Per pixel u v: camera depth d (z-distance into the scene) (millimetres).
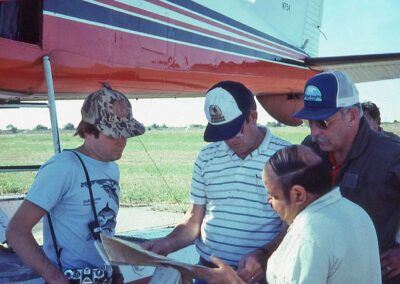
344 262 1743
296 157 1816
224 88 2486
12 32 4125
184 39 5617
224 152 2637
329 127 2293
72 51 4422
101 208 2367
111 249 1967
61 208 2326
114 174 2467
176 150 24672
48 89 3955
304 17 9141
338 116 2273
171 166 17500
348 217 1786
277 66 7449
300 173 1789
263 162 2551
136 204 10148
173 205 10086
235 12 6504
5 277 2537
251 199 2574
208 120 2496
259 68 7047
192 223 2797
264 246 2459
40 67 4211
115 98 2371
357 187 2311
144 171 15867
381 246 2326
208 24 5984
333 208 1797
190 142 29438
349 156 2330
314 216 1772
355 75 8695
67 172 2285
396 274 2305
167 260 2066
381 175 2262
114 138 2357
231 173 2602
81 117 2410
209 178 2676
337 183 2375
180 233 2768
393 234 2330
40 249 2236
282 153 1859
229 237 2623
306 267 1717
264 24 7211
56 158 2334
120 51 4863
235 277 2096
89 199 2336
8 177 13461
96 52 4629
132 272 3264
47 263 2221
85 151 2408
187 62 5684
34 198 2223
